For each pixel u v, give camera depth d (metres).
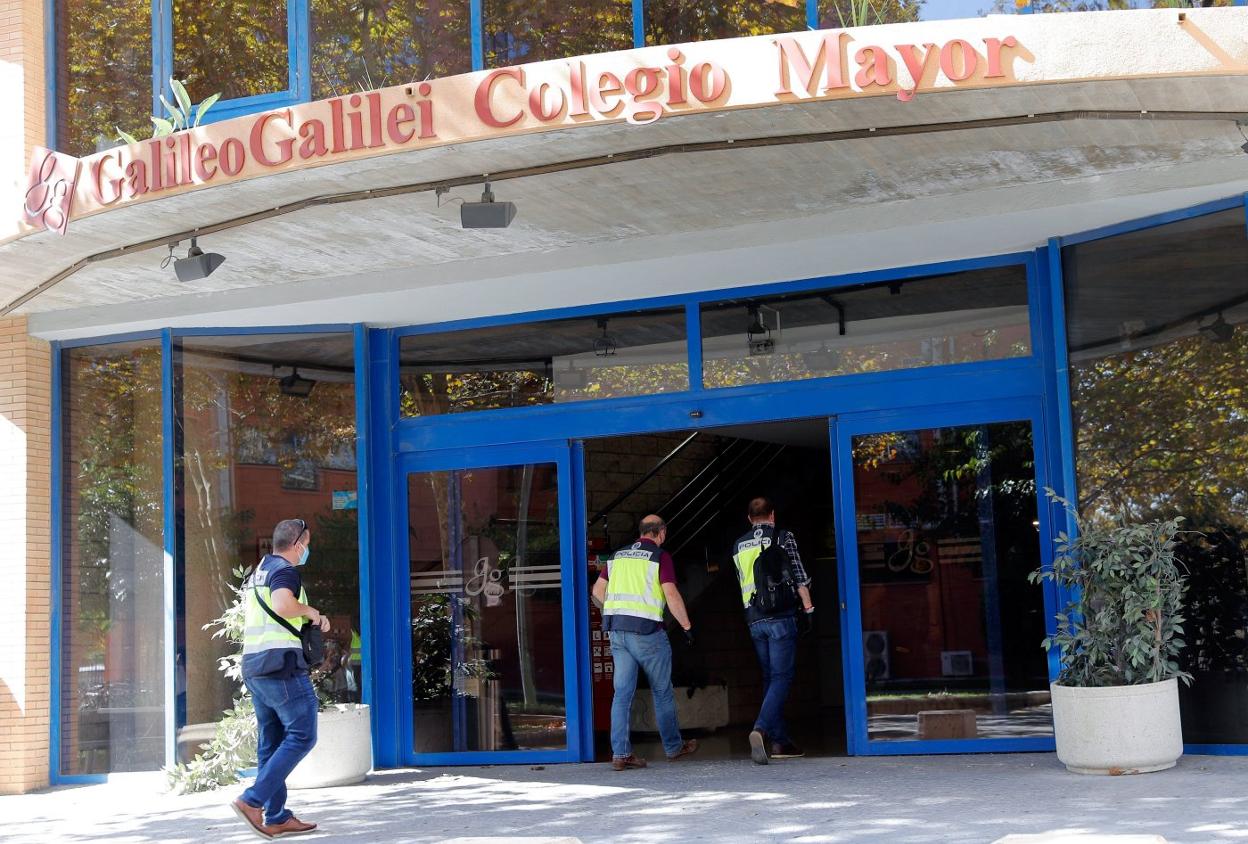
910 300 8.88
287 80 9.20
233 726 9.33
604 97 6.40
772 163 7.08
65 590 9.97
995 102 6.37
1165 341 7.97
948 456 8.72
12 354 9.98
